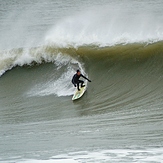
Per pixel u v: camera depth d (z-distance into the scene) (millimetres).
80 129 49812
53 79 72000
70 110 59844
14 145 45562
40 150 42094
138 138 43062
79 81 63438
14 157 40062
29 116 60125
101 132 47188
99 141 43438
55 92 67562
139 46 72188
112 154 37469
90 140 44219
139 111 54812
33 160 37562
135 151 37969
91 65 70875
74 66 72562
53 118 57438
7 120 59281
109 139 43844
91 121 53000
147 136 43469
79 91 63969
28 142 46281
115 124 50125
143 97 60219
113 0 152250
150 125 47938
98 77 67812
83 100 62125
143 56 69438
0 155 41750
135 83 64562
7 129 54125
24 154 41000
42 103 64625
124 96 61688
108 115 54906
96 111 57750
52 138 46938
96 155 37531
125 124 49594
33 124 55375
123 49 72375
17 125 55875
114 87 64750
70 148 41594
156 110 54250
